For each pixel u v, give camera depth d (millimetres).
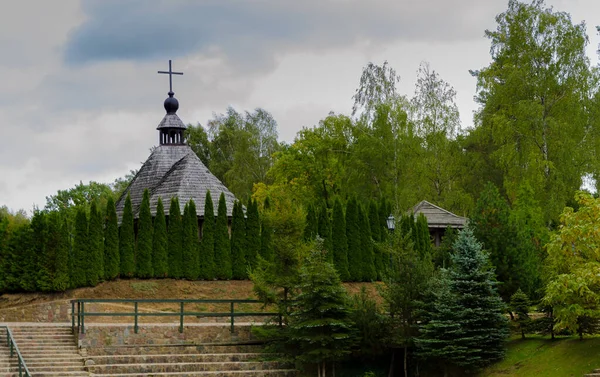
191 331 33469
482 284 31547
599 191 49000
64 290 39062
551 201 46469
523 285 33938
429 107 62906
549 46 50906
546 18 51156
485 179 67562
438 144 61906
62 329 32938
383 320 33094
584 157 48656
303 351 32781
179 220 41688
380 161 56062
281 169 63750
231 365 31859
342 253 42906
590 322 30562
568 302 29438
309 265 32750
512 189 50656
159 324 34219
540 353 30844
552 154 49156
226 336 33906
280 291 37031
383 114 55781
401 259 33719
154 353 32438
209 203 42312
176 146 51750
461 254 32438
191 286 40875
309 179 63188
